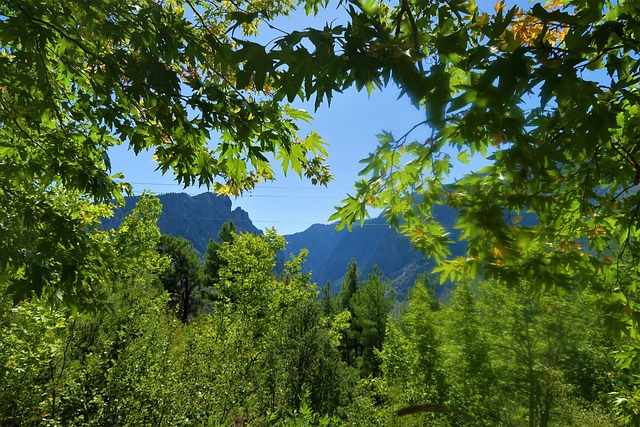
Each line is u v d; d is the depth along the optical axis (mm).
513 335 11242
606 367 10469
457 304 12969
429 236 2672
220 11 3896
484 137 1634
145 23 2381
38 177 3873
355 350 38531
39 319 6414
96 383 9062
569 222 2613
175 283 36906
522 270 2381
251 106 2719
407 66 1398
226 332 13633
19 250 2867
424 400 12984
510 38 1385
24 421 7227
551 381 10750
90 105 3021
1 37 2285
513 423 11664
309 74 1411
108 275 4113
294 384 12383
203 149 3471
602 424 9602
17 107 3359
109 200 3953
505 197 2176
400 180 2396
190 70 3266
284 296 22391
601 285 2645
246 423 10727
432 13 1915
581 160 2098
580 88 1323
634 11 1595
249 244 23594
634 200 2285
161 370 9711
